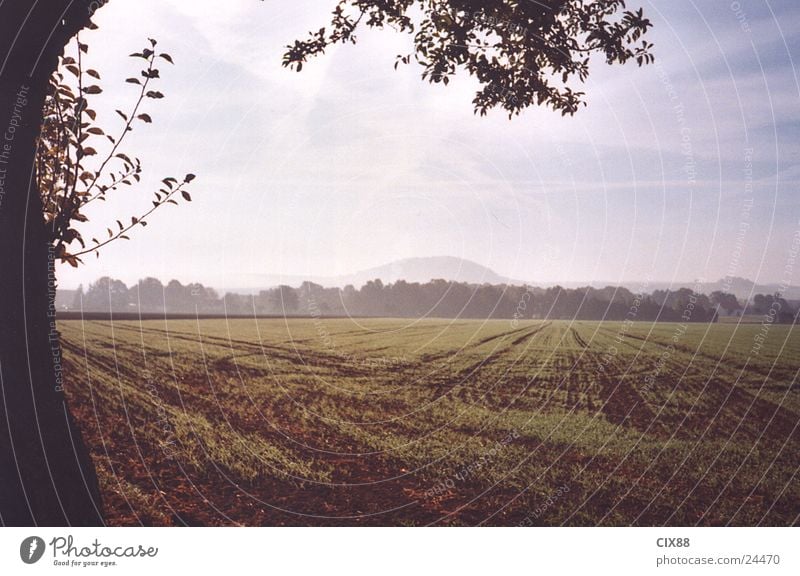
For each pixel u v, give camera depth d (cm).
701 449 1161
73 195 564
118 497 844
